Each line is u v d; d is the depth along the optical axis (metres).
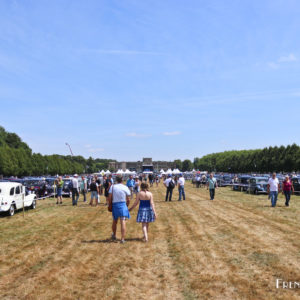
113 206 9.35
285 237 9.55
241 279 6.03
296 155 77.50
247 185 30.77
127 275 6.34
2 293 5.48
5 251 8.33
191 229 11.06
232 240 9.22
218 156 152.25
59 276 6.32
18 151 88.38
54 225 12.50
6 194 15.59
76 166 151.12
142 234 10.35
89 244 9.01
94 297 5.30
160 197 26.02
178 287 5.69
